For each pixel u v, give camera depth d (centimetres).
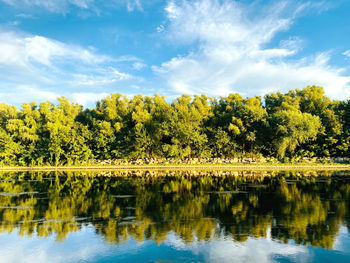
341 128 7419
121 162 8038
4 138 7544
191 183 4341
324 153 7544
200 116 8188
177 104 8438
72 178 5100
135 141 7781
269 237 1862
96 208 2698
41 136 8331
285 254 1600
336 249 1666
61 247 1722
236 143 7738
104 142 7762
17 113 9325
